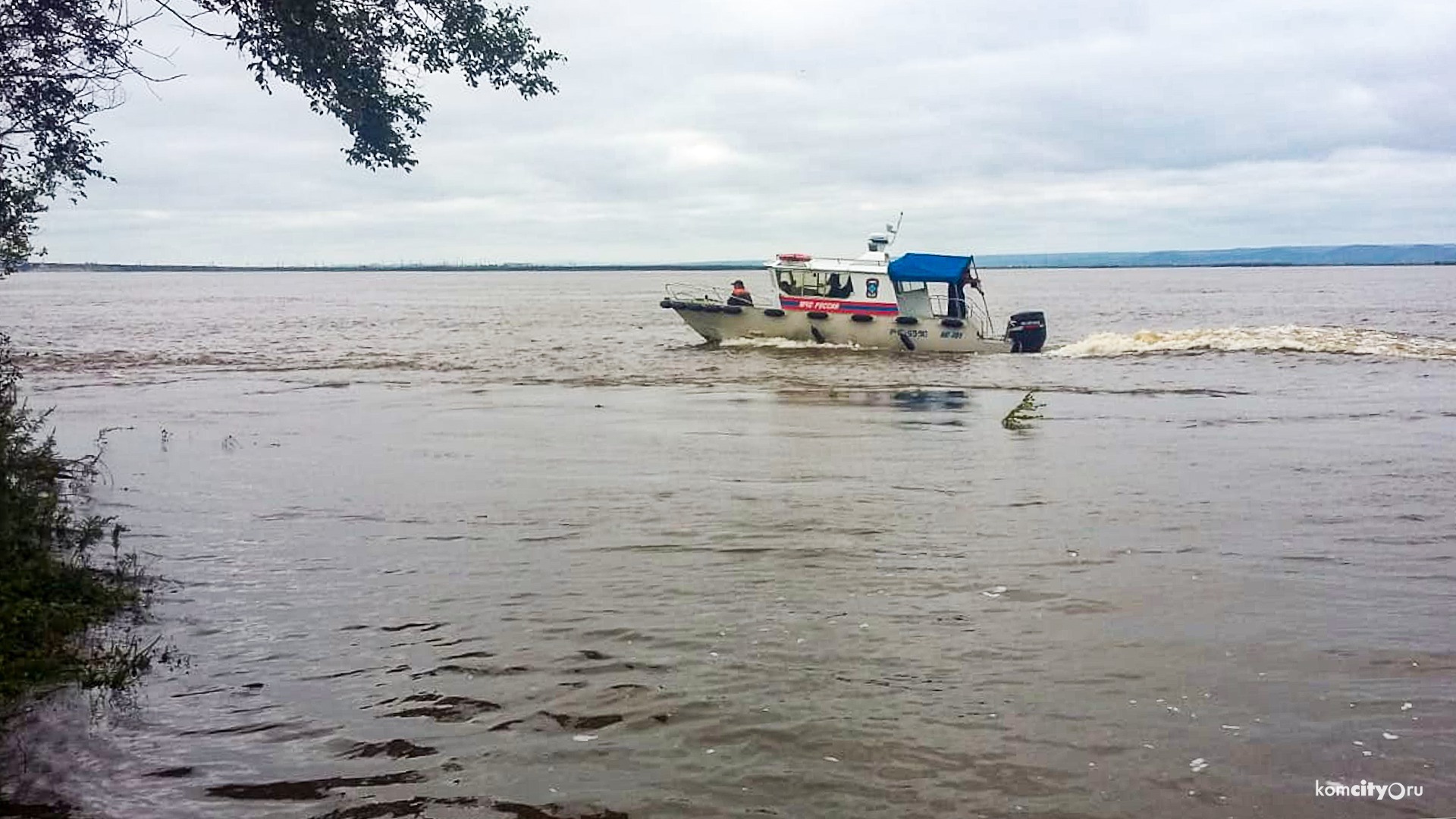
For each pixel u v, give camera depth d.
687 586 7.61
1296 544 8.82
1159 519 9.81
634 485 11.56
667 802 4.55
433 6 8.74
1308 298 83.12
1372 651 6.25
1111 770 4.82
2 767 4.81
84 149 8.45
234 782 4.70
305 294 127.25
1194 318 52.56
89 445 14.39
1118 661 6.14
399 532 9.33
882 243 30.23
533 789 4.66
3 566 7.00
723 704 5.54
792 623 6.82
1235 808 4.48
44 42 7.71
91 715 5.38
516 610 7.09
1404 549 8.62
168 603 7.23
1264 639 6.49
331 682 5.83
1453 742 5.04
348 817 4.42
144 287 184.62
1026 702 5.55
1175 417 17.55
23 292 137.38
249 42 8.16
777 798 4.59
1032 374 25.03
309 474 12.23
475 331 44.97
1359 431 15.75
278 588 7.59
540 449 14.20
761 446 14.54
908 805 4.52
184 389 22.44
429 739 5.13
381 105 8.75
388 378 25.03
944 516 9.96
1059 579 7.79
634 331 43.81
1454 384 22.09
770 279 30.88
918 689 5.73
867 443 14.80
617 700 5.59
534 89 9.17
